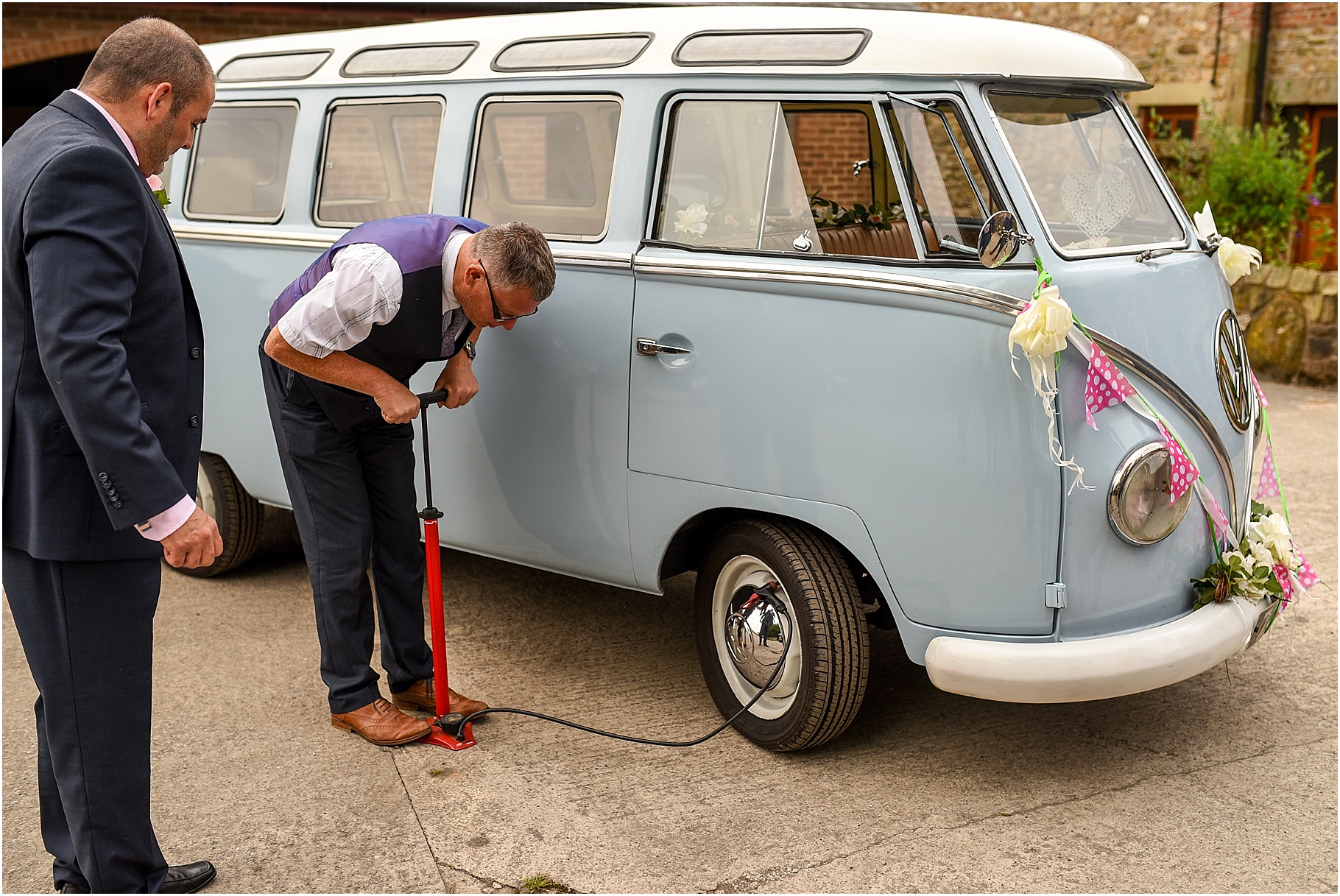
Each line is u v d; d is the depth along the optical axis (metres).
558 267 3.42
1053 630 2.85
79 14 8.29
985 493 2.78
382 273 2.86
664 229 3.26
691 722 3.50
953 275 2.75
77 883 2.60
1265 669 3.81
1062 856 2.77
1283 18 10.04
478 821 2.96
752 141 3.09
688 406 3.19
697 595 3.45
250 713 3.58
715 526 3.50
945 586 2.88
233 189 4.37
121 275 2.16
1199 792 3.05
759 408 3.05
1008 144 2.87
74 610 2.32
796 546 3.10
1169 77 10.88
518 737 3.41
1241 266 3.33
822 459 2.96
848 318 2.88
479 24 3.91
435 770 3.21
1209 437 3.05
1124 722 3.47
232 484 4.55
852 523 2.95
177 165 4.56
